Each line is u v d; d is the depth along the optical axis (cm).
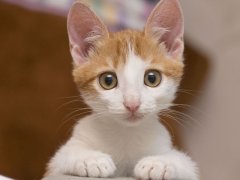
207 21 57
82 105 46
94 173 26
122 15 52
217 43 57
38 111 47
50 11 50
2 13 49
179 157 29
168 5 32
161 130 32
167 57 31
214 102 57
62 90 48
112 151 31
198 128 56
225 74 57
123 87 29
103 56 31
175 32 32
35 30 49
